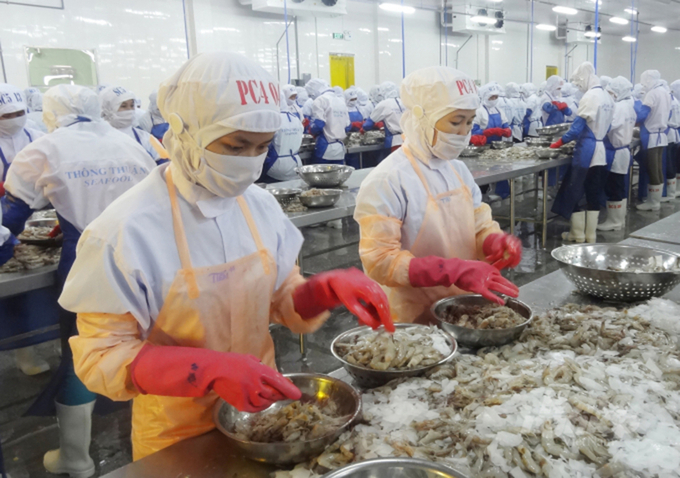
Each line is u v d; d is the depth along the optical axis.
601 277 1.51
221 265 1.00
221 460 0.91
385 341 1.17
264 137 0.90
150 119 5.14
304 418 0.92
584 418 0.90
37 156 2.04
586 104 4.57
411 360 1.12
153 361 0.87
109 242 0.89
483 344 1.27
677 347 1.20
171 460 0.91
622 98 5.22
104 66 7.04
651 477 0.78
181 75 0.88
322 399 1.04
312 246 5.09
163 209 0.96
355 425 0.93
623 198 5.46
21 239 2.27
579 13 12.36
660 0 10.73
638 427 0.88
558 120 7.44
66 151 2.06
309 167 3.82
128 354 0.89
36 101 5.67
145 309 0.95
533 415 0.91
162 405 1.08
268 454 0.84
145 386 0.87
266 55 8.77
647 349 1.16
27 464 2.23
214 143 0.89
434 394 1.02
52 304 2.35
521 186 7.30
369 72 10.37
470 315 1.42
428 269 1.39
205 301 0.99
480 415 0.92
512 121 8.51
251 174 0.93
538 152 4.82
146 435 1.11
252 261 1.05
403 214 1.62
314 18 9.27
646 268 1.71
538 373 1.06
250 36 8.49
